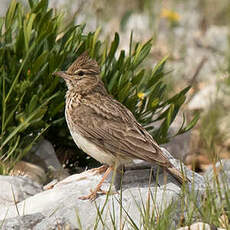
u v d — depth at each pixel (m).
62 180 11.34
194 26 23.53
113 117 10.89
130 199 10.04
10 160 11.80
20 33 12.19
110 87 12.40
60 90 12.44
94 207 9.92
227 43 21.05
